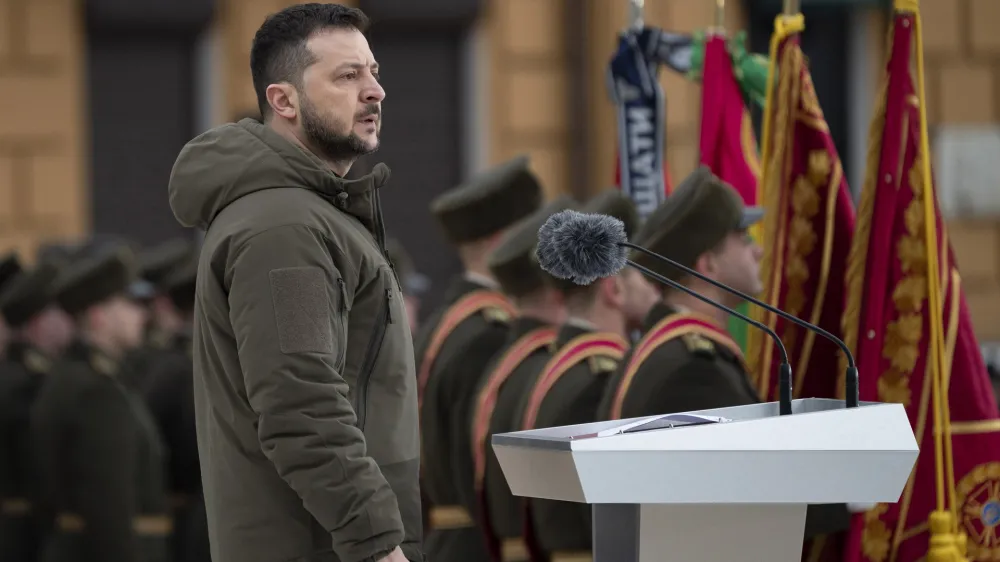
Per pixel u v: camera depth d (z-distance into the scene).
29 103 26.64
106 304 16.23
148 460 16.66
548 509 10.48
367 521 6.95
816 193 10.12
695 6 26.84
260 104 7.80
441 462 12.48
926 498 9.70
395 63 27.81
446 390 12.44
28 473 17.19
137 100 27.34
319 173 7.42
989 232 27.98
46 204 26.77
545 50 27.97
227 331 7.30
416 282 20.64
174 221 27.59
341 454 6.96
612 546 6.46
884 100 9.83
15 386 17.25
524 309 11.60
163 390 17.95
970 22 28.05
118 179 27.36
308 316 7.06
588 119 27.86
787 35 10.25
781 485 6.31
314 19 7.62
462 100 27.97
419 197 27.94
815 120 10.16
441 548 12.44
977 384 9.90
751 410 7.37
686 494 6.18
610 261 7.11
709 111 12.16
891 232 9.79
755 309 10.09
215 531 7.47
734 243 9.45
